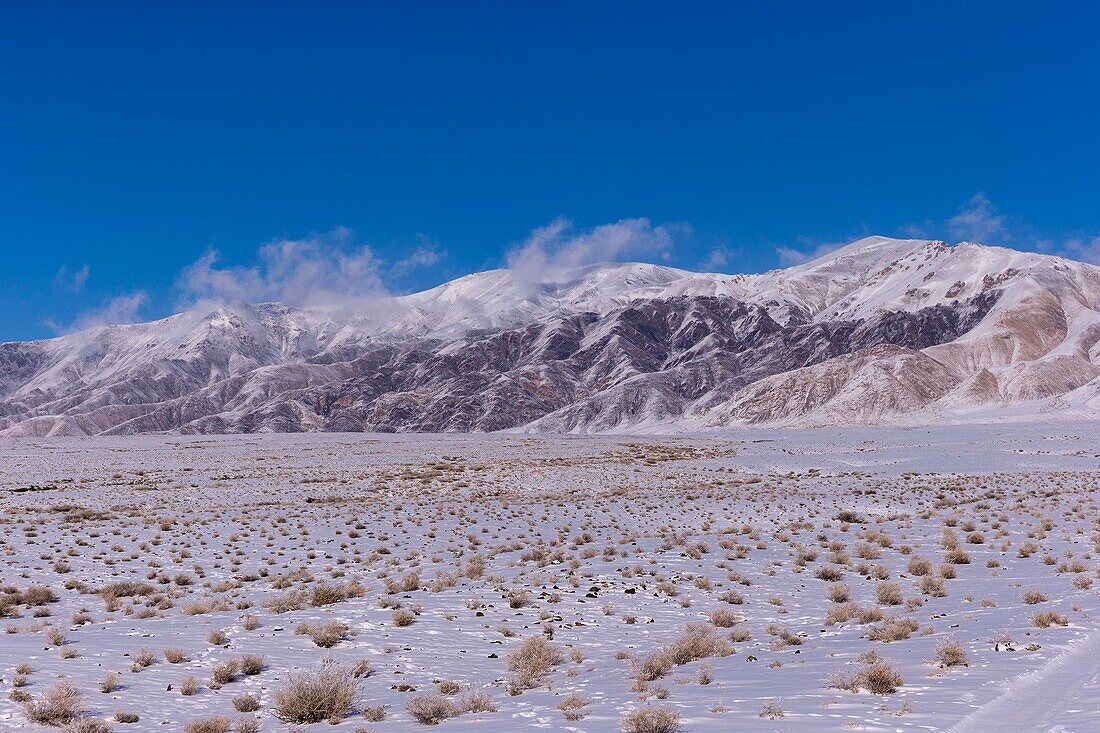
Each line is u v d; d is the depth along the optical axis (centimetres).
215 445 12875
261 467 8694
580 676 1455
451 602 2189
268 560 3089
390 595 2314
